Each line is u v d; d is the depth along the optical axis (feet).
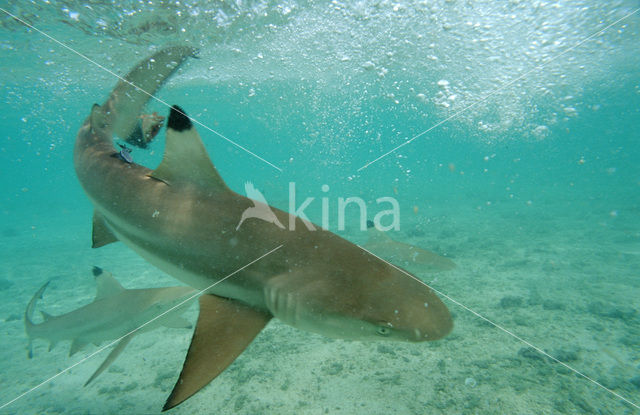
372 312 6.32
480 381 16.56
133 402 18.07
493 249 41.93
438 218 69.62
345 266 7.29
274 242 7.86
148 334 25.22
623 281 29.27
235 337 6.75
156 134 12.83
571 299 26.21
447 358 18.47
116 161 10.88
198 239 8.36
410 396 15.96
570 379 16.39
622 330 20.94
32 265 49.52
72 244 64.28
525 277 31.58
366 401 15.89
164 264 8.96
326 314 6.58
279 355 20.04
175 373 20.17
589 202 79.97
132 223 9.46
